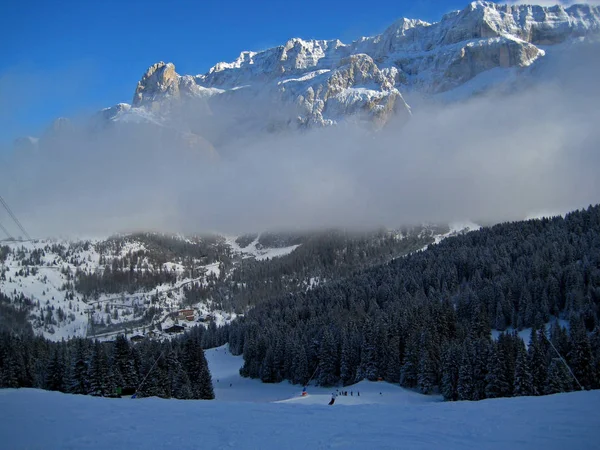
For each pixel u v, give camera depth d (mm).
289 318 177000
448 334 124438
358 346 129750
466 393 90375
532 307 136750
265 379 139125
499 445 24469
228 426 31109
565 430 26188
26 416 34750
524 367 82375
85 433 29859
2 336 134375
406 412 34125
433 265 198625
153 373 95875
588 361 85562
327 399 94312
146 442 27656
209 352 190500
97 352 96688
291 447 26000
